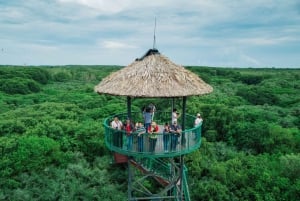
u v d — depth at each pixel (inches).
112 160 1317.7
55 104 2037.4
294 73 5251.0
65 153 1298.0
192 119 816.9
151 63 683.4
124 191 1181.7
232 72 4753.9
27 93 3225.9
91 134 1397.6
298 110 2231.8
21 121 1514.5
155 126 683.4
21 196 1061.8
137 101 1943.9
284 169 1259.8
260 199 1147.9
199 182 1213.1
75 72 5054.1
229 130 1621.6
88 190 1138.0
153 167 850.8
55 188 1108.5
